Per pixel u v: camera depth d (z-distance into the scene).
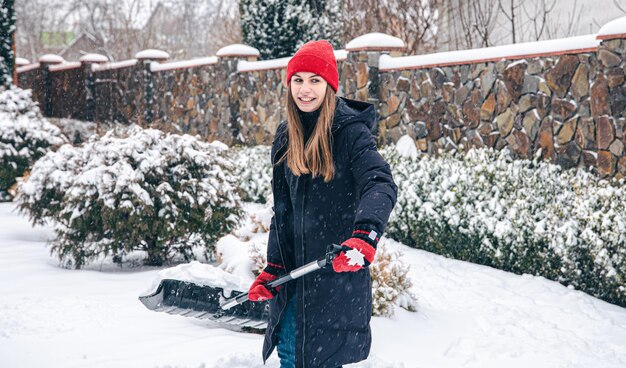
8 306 5.42
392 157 9.66
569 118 7.88
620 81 7.02
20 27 38.16
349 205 3.06
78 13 36.62
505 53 8.66
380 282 5.50
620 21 7.04
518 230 7.33
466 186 8.08
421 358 4.72
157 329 4.94
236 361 4.21
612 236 6.35
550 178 7.57
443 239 8.30
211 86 14.93
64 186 7.14
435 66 9.74
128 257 7.71
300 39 14.67
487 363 4.75
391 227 9.18
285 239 3.24
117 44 27.98
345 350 3.06
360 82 10.81
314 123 3.11
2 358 4.32
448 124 9.62
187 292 4.37
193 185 6.95
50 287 6.08
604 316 6.02
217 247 6.00
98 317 5.19
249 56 14.23
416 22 14.20
